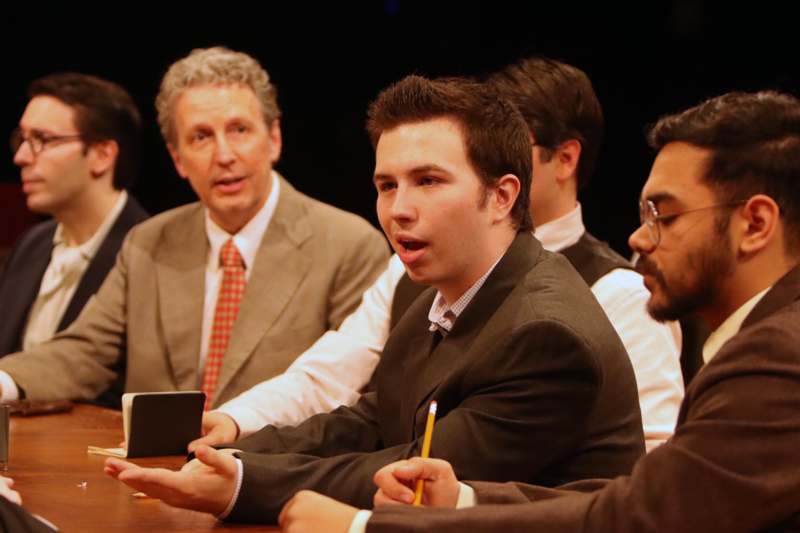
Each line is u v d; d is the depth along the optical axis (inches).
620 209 566.9
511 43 589.9
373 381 299.0
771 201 176.9
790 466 157.9
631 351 277.9
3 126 647.1
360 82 628.1
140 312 343.9
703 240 179.6
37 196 419.5
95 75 644.1
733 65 535.8
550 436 200.5
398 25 618.5
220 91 333.4
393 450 205.5
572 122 291.0
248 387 329.4
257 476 199.0
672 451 163.3
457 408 205.6
